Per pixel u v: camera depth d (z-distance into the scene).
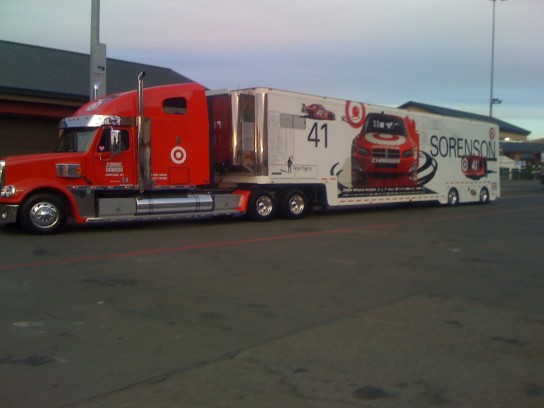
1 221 14.40
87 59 27.89
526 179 59.94
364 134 21.34
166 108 16.45
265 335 6.95
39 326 7.16
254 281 9.79
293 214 19.50
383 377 5.70
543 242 14.78
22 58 25.19
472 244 14.34
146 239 14.32
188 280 9.77
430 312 8.07
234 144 17.97
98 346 6.48
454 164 26.08
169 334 6.93
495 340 6.88
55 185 14.72
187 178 16.86
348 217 21.06
